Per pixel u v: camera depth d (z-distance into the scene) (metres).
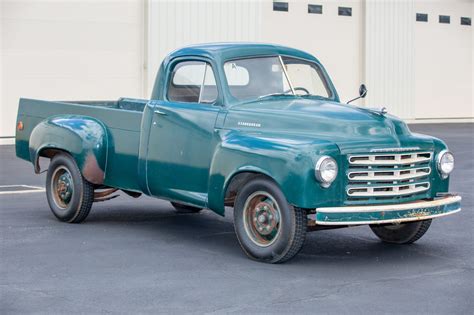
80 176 9.33
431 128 27.03
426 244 8.53
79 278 6.91
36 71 20.14
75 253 7.90
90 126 9.23
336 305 6.13
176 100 8.62
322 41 26.70
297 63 8.86
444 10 30.62
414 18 29.34
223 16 23.23
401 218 7.37
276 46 8.86
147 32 21.80
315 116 7.66
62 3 20.44
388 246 8.44
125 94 21.59
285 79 8.64
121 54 21.48
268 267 7.38
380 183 7.46
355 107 8.09
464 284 6.80
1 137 19.70
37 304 6.12
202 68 8.45
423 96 30.19
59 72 20.50
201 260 7.64
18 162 16.33
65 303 6.15
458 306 6.12
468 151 19.25
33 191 12.32
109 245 8.32
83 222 9.70
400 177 7.52
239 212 7.67
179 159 8.39
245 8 23.64
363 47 27.78
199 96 8.42
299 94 8.70
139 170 8.82
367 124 7.56
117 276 6.99
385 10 28.25
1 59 19.62
